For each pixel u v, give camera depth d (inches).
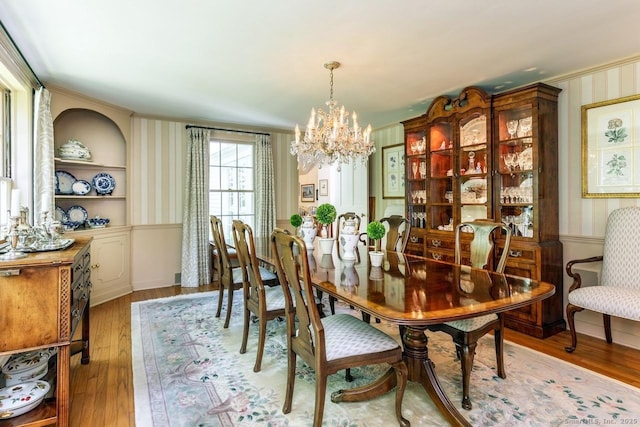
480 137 133.8
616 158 110.8
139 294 168.4
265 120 187.9
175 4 77.0
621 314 91.7
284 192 219.5
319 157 132.9
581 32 90.5
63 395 65.2
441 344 109.8
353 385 85.4
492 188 127.6
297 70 116.2
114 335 117.2
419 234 157.5
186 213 183.9
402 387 69.3
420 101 154.1
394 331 119.3
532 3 76.8
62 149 147.8
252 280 100.9
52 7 77.9
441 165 152.7
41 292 63.2
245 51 101.5
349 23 85.8
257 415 73.4
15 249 68.0
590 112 116.3
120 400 78.7
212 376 90.0
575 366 94.7
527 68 115.6
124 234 169.6
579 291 102.6
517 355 101.8
